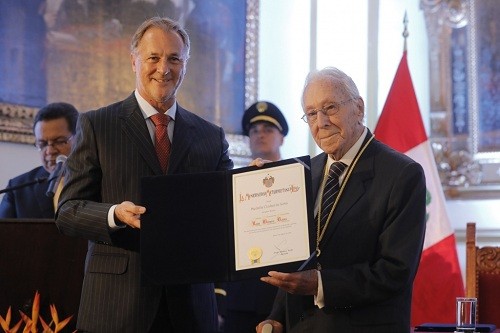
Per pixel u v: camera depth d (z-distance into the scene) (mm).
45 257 5125
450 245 7184
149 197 3980
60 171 5738
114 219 3977
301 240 3791
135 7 8805
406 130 7578
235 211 3896
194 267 3902
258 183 3900
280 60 9695
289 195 3848
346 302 3707
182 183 3975
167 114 4344
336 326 3779
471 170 8539
